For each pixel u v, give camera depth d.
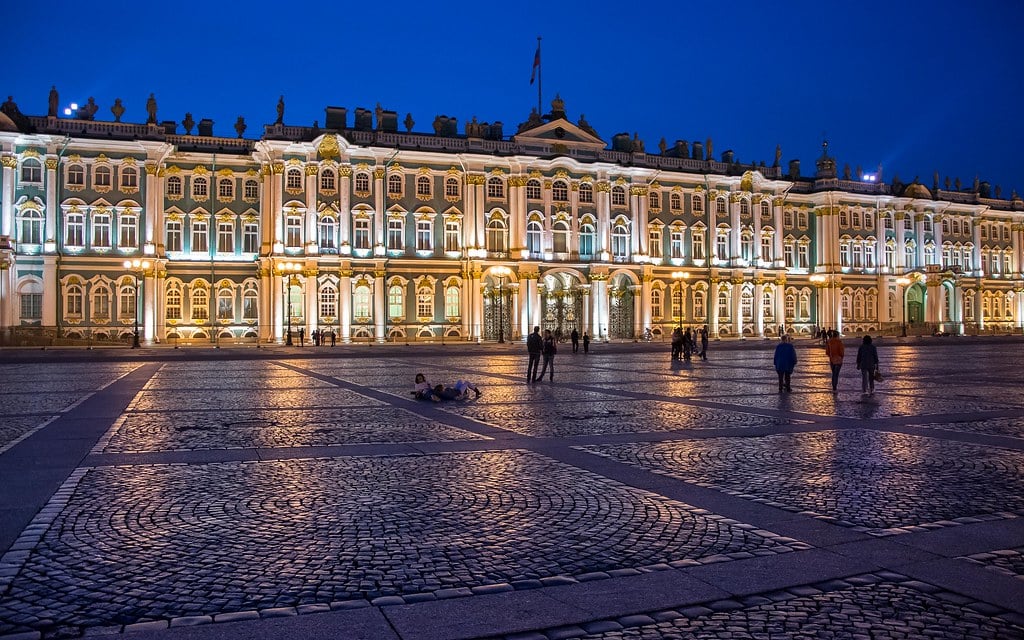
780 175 100.62
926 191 107.62
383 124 84.44
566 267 86.00
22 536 10.11
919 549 9.48
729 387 30.42
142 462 14.88
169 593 8.16
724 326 95.56
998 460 15.01
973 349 65.75
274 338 76.69
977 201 113.31
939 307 105.62
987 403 24.36
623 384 31.88
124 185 74.81
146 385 31.33
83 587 8.34
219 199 78.88
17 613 7.66
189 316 77.81
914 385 30.72
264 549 9.60
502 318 85.38
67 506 11.59
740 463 14.79
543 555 9.32
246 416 21.45
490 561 9.12
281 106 77.75
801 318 100.69
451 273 83.12
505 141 85.31
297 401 25.22
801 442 17.14
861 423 20.03
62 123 73.56
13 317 71.31
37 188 72.25
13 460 15.03
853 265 102.44
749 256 96.62
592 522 10.71
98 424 19.84
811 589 8.20
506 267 84.12
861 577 8.53
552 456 15.50
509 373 38.41
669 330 92.06
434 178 82.75
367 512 11.29
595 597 7.99
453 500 11.96
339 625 7.34
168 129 80.62
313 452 15.95
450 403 24.70
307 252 77.31
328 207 78.56
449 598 7.98
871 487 12.75
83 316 73.50
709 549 9.51
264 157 78.06
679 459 15.18
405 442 17.17
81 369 41.69
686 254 93.56
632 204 90.06
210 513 11.23
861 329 102.62
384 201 80.94
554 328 89.38
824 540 9.85
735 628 7.26
